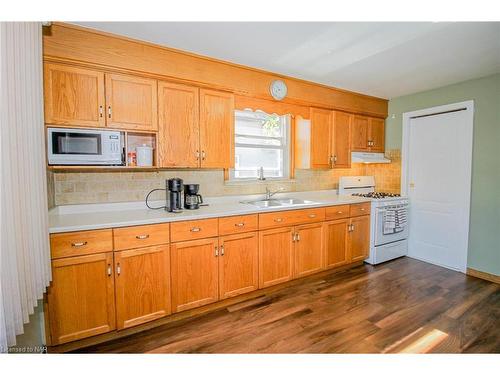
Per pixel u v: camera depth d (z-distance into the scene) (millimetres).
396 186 3898
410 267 3379
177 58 2293
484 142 2975
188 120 2395
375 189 4203
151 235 2027
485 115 2955
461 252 3203
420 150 3613
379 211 3424
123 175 2447
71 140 1911
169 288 2115
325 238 3047
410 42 2143
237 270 2455
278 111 2963
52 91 1858
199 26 1912
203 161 2492
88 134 1963
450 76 2949
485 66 2662
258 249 2572
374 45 2195
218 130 2564
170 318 2193
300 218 2838
